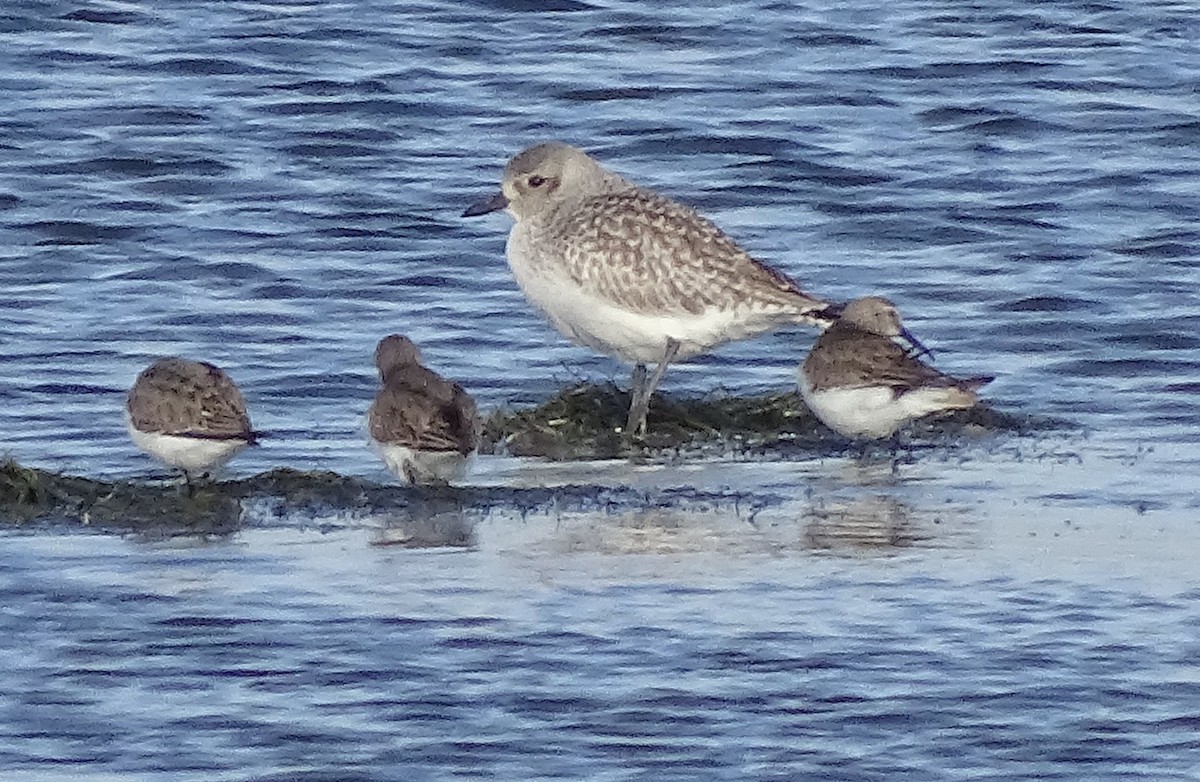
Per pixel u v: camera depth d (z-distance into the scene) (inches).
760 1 1195.3
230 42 1127.0
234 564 580.1
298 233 920.9
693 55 1129.4
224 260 887.7
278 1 1186.6
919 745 481.4
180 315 828.0
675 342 713.0
